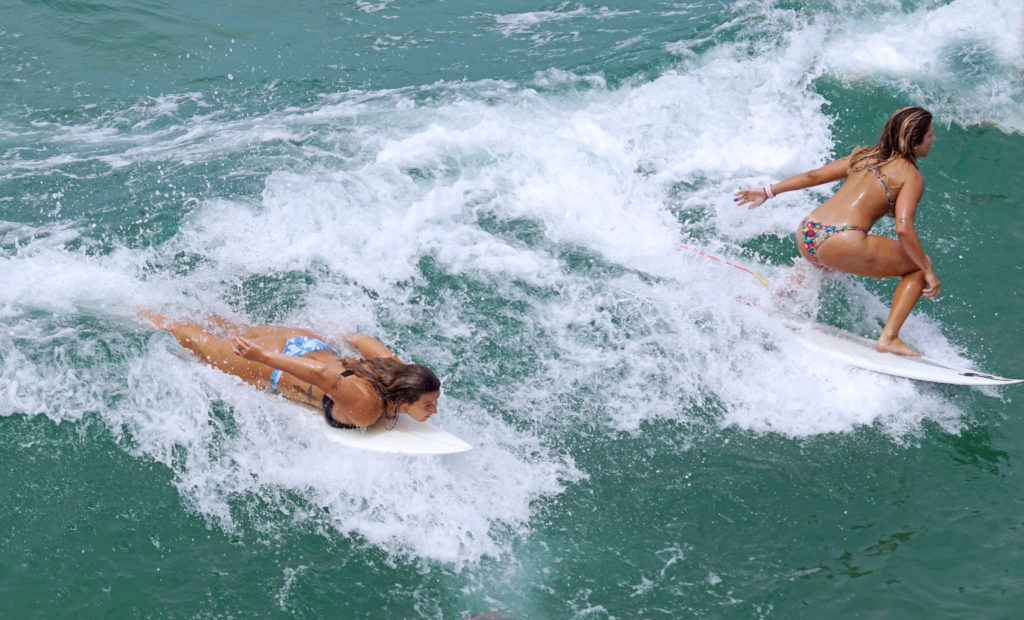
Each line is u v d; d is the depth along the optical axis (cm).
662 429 2139
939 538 1873
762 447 2105
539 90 3553
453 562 1812
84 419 2041
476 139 3138
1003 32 3925
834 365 2314
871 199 2347
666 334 2400
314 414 2028
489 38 4206
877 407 2212
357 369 1916
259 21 4328
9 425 2016
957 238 2775
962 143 3238
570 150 3092
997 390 2280
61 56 3853
